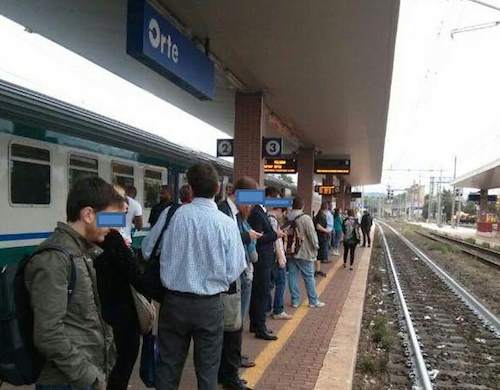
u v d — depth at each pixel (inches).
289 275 354.6
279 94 535.8
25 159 301.0
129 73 492.4
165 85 529.7
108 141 395.5
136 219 323.3
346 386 199.8
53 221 328.8
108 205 95.9
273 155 517.0
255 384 201.8
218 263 133.2
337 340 265.9
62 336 84.9
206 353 133.9
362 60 420.2
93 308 93.5
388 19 332.5
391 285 569.6
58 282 86.4
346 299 388.5
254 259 225.6
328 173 975.0
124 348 147.5
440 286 573.6
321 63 430.0
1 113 277.3
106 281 142.9
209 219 134.1
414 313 412.5
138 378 202.5
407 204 5285.4
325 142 908.6
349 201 2041.1
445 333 349.1
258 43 383.9
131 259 143.0
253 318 267.9
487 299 509.0
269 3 311.9
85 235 95.7
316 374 214.4
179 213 135.3
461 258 978.7
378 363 261.7
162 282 134.0
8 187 286.2
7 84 284.0
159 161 503.5
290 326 295.6
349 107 601.0
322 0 306.7
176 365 134.4
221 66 438.3
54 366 89.6
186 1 311.1
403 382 243.4
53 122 319.9
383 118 665.0
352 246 590.9
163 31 285.0
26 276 87.3
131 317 146.3
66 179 342.6
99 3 328.5
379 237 1599.4
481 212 2429.9
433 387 237.3
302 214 351.3
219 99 569.9
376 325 338.6
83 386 87.8
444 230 2613.2
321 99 561.0
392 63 426.0
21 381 86.4
